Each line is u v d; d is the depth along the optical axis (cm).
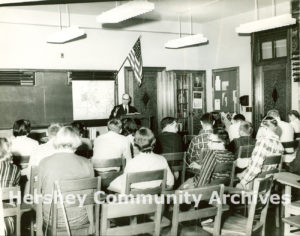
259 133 554
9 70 726
